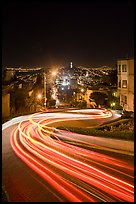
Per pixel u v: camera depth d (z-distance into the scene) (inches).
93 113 1501.0
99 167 565.0
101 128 987.9
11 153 696.4
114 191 445.7
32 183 494.0
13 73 1911.9
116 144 693.3
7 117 1323.8
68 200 421.7
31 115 1422.2
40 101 2015.3
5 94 1368.1
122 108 1711.4
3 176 535.5
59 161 618.8
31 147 758.5
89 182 486.6
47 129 1050.1
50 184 485.7
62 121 1250.6
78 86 2854.3
